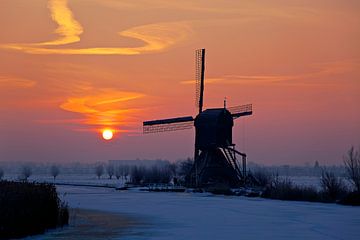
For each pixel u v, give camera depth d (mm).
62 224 63156
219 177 159125
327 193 111312
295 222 66250
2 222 51594
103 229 59625
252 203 103812
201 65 175500
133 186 199875
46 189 60562
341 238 50906
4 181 64188
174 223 66188
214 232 56344
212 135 157625
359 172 105250
